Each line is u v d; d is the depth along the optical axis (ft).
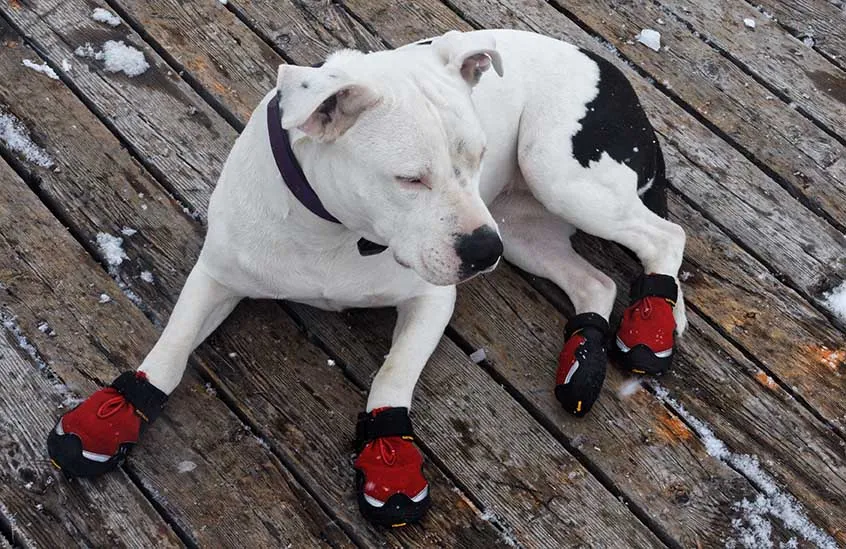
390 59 6.31
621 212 7.34
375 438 6.79
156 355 6.85
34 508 6.75
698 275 7.77
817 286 7.81
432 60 6.35
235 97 8.09
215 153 7.87
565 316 7.57
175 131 7.90
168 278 7.44
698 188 8.05
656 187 7.66
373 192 6.20
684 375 7.43
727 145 8.23
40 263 7.38
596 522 6.98
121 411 6.72
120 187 7.67
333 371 7.25
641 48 8.58
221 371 7.19
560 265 7.54
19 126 7.80
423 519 6.89
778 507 7.09
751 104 8.42
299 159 6.37
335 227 6.61
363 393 7.21
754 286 7.76
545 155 7.23
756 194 8.07
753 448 7.25
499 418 7.20
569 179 7.24
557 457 7.13
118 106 7.95
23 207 7.53
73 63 8.07
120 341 7.21
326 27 8.43
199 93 8.13
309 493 6.92
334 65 6.27
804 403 7.43
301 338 7.33
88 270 7.38
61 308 7.26
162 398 6.82
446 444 7.11
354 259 6.84
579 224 7.38
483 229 6.17
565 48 7.38
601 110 7.27
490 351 7.42
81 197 7.62
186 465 6.91
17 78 7.96
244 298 7.38
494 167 7.24
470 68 6.43
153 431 6.97
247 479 6.91
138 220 7.59
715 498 7.09
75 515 6.75
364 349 7.33
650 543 6.95
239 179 6.70
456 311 7.51
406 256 6.27
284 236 6.70
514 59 7.23
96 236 7.52
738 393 7.40
